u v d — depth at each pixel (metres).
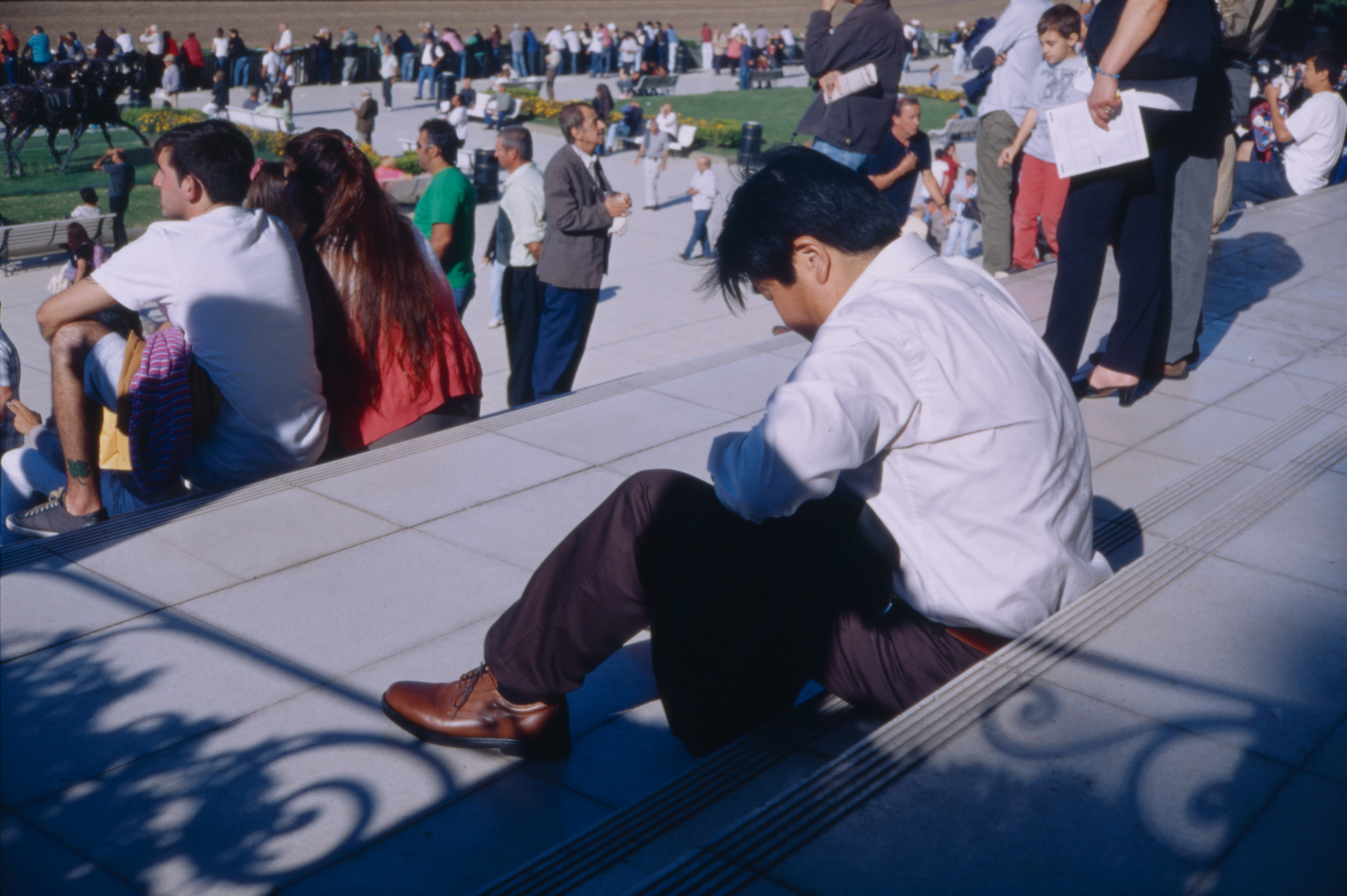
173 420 3.56
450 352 4.25
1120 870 1.59
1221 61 4.74
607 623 2.20
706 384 4.99
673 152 26.80
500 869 2.12
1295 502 3.07
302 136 3.98
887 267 2.01
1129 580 2.47
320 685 2.65
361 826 2.20
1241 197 10.44
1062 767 1.81
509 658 2.29
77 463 3.73
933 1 54.00
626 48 43.16
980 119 8.28
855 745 1.88
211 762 2.35
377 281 3.96
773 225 2.01
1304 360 5.41
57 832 2.12
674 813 2.05
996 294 2.07
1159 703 1.99
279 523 3.45
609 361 12.52
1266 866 1.60
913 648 2.10
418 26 46.41
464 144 27.66
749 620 2.14
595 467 4.02
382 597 3.06
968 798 1.74
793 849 1.63
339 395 4.09
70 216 17.03
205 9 41.00
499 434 4.27
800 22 56.56
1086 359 5.35
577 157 6.78
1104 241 4.44
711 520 2.11
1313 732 1.93
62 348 3.64
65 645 2.74
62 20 38.28
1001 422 1.93
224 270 3.55
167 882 2.02
